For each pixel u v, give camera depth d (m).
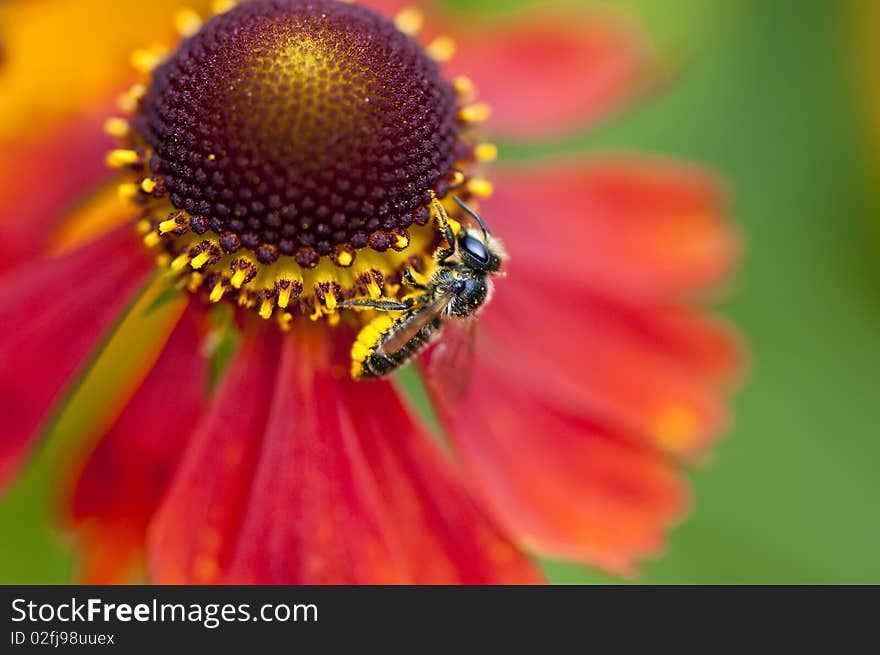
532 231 0.13
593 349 0.13
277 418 0.11
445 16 0.14
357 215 0.11
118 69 0.13
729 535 0.15
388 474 0.12
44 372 0.12
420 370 0.12
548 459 0.12
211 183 0.11
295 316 0.12
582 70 0.14
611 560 0.12
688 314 0.13
